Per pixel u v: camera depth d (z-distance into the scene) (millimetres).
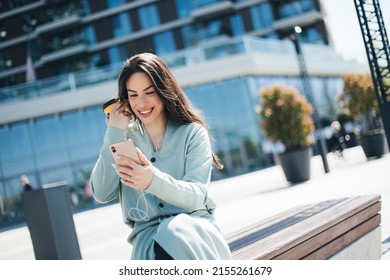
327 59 29312
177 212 1921
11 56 33250
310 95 13555
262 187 12414
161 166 2039
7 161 23609
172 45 31297
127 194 2012
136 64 2023
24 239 10242
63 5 32781
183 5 31453
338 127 16812
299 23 31141
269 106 11531
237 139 23875
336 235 2553
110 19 32156
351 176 10430
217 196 12391
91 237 8219
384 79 5477
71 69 32219
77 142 23734
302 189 9570
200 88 24109
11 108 23359
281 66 25359
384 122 5348
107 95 23453
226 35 30375
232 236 2762
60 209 5316
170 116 2115
